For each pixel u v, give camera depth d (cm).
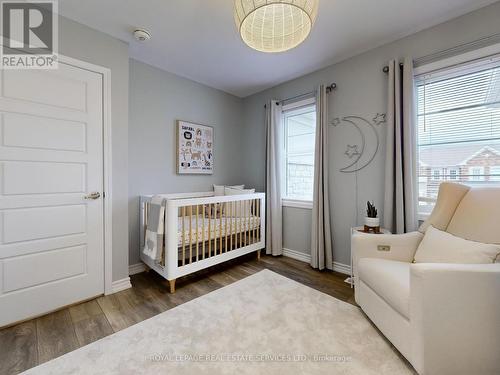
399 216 216
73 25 194
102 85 211
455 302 116
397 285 136
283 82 329
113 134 219
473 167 195
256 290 221
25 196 175
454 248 143
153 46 238
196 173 325
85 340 153
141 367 130
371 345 148
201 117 332
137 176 269
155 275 259
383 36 222
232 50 246
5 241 168
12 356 139
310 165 313
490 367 117
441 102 209
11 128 169
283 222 333
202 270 273
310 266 288
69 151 194
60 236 191
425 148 217
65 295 193
